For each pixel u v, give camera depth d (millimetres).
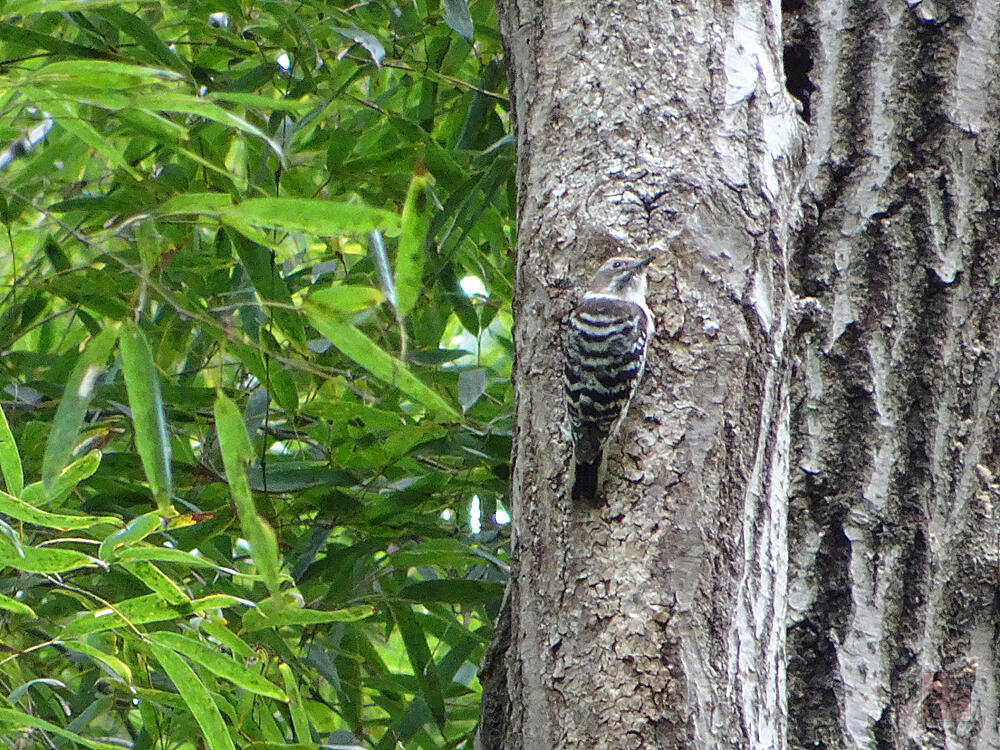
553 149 6715
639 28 6719
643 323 6652
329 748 6824
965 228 6758
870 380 6734
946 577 6711
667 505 6625
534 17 6754
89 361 6574
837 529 6719
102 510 6969
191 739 6965
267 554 6582
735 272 6672
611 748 6578
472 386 6949
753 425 6656
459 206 6992
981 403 6738
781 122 6719
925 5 6789
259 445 6961
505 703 6660
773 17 6746
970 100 6773
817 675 6699
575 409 6648
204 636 6895
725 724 6590
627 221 6684
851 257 6758
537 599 6633
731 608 6613
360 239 6980
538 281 6699
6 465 6645
